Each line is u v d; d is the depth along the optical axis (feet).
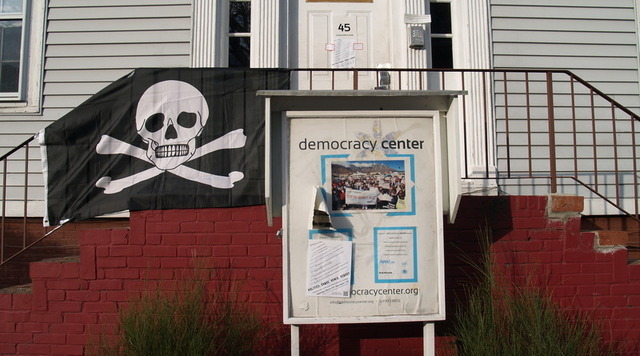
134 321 11.31
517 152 17.97
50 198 13.20
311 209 9.80
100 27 18.48
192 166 13.24
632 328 12.70
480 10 18.58
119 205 13.10
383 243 9.92
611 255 12.91
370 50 18.90
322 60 18.84
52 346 12.80
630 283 12.85
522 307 11.43
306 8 18.99
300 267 9.83
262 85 13.50
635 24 19.02
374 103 10.38
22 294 12.98
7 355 12.81
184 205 13.07
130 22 18.45
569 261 12.85
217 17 18.45
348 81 18.86
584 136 18.21
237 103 13.42
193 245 13.00
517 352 10.81
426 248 9.96
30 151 17.93
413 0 18.57
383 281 9.86
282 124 10.02
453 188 10.03
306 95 9.81
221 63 18.53
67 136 13.35
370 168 9.99
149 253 12.96
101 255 12.98
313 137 9.99
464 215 12.92
